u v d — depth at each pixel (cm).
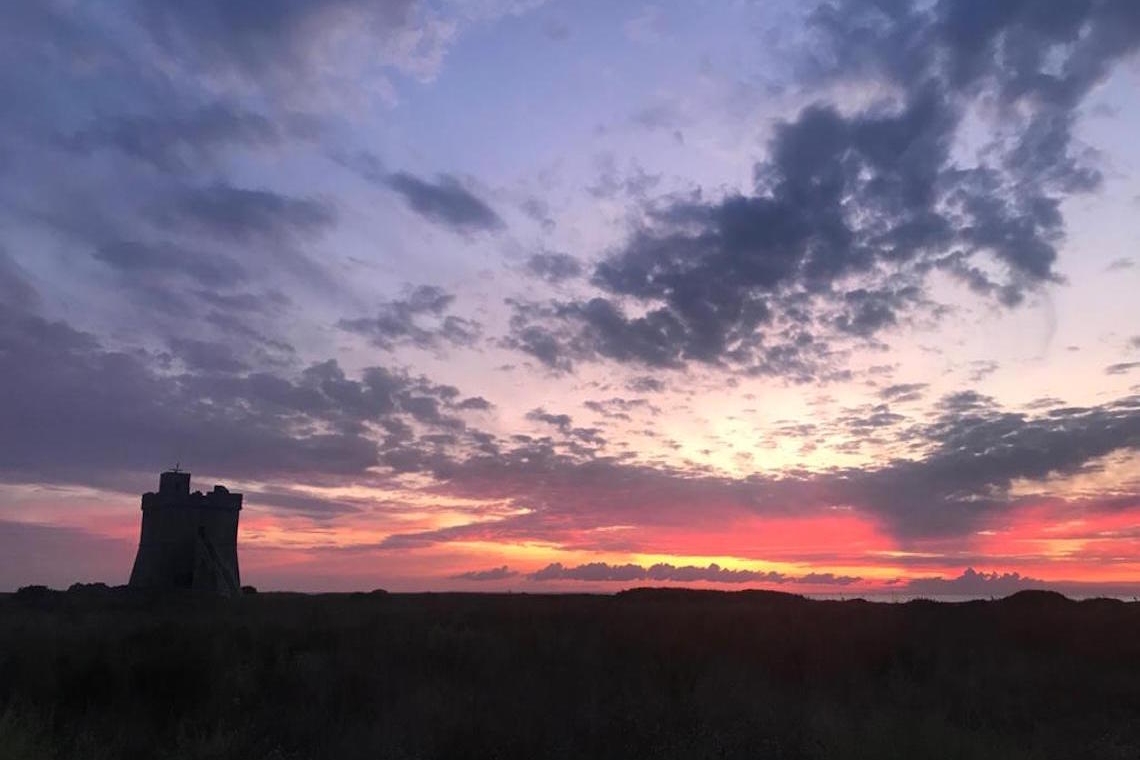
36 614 3484
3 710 1298
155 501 6062
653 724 1270
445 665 1959
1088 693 1792
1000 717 1491
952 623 3097
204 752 1202
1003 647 2527
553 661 2052
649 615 2967
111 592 5347
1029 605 3906
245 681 1623
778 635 2345
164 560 5944
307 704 1527
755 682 1708
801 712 1367
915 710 1471
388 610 3638
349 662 1866
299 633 2356
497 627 2694
